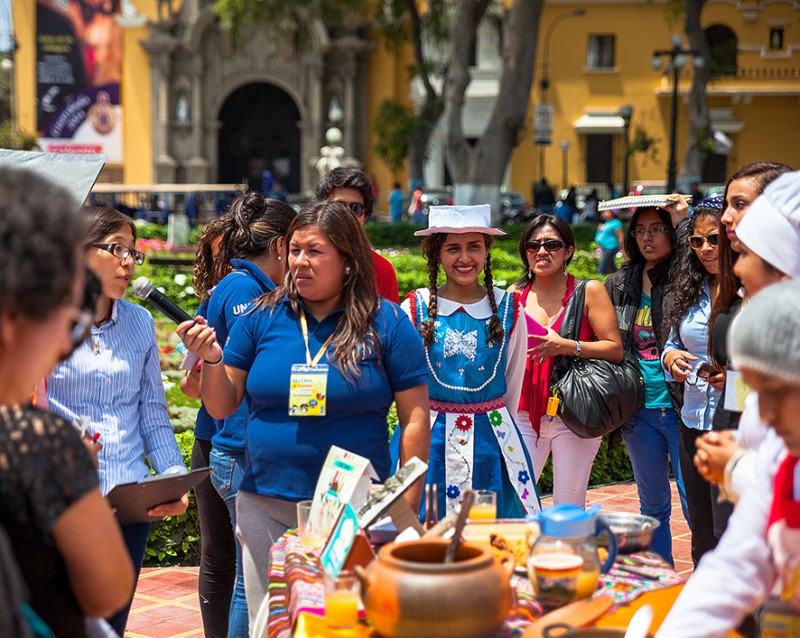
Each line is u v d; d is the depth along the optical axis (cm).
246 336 327
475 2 2078
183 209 3344
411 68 3105
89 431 339
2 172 171
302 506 286
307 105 3778
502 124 2041
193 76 3781
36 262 165
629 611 236
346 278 321
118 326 353
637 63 3650
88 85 3803
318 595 245
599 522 259
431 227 400
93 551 186
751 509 199
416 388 321
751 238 257
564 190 3681
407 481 268
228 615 411
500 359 396
